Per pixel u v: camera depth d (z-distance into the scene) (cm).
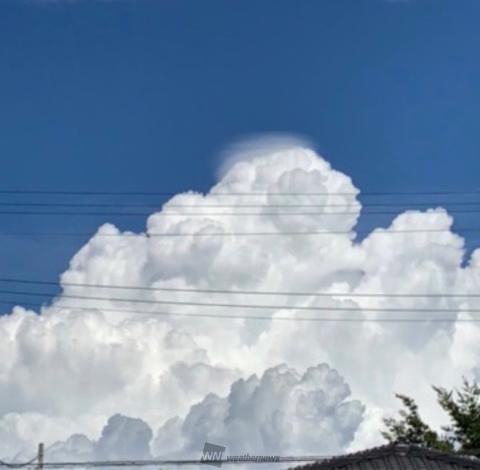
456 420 6581
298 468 4344
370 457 4344
